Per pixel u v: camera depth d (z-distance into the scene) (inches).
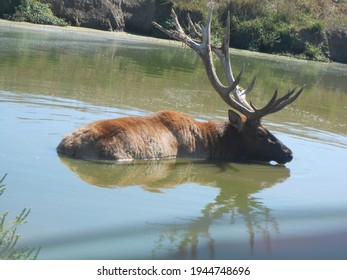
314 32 1637.6
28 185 370.0
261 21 1644.9
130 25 1615.4
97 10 1565.0
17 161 410.0
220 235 331.3
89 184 388.2
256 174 461.1
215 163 481.7
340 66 1542.8
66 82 726.5
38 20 1451.8
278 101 488.7
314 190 430.6
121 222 333.1
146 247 306.2
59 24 1482.5
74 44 1157.7
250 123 494.9
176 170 449.7
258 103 767.1
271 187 430.9
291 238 335.9
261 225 352.5
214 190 411.8
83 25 1550.2
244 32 1625.2
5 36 1126.4
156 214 350.9
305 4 1761.8
